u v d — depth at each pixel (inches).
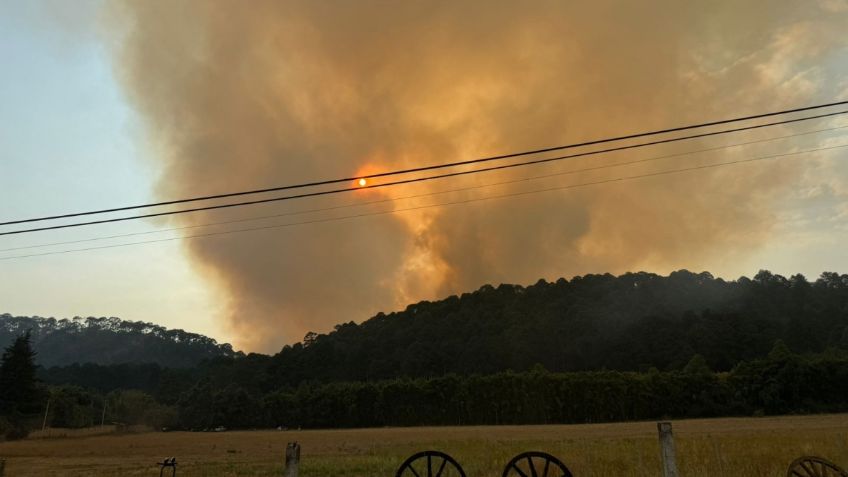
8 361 4052.7
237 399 5290.4
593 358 5644.7
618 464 842.8
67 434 3932.1
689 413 4013.3
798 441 1150.3
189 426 5319.9
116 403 5182.1
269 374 6850.4
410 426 4621.1
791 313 5644.7
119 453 1969.7
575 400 4256.9
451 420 4591.5
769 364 3939.5
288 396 5255.9
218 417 5221.5
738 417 3708.2
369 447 1870.1
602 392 4207.7
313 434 3531.0
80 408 4549.7
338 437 2901.1
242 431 4753.9
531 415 4323.3
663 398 4094.5
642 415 4097.0
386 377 6417.3
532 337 5959.6
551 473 773.3
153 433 4407.0
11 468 1422.2
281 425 5128.0
